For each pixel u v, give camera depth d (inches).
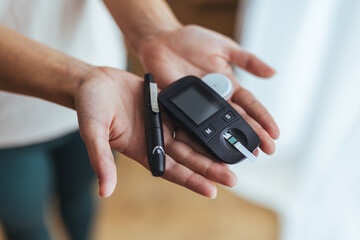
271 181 55.1
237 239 51.7
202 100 27.2
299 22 43.6
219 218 53.5
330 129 43.9
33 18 29.0
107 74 26.0
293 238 50.3
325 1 40.9
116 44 37.2
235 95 29.5
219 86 29.0
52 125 33.1
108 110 23.4
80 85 24.8
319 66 44.6
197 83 28.2
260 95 51.8
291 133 51.7
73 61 26.2
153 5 34.3
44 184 36.4
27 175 34.4
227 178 23.1
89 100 23.3
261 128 26.7
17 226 37.6
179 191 55.9
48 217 51.7
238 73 54.4
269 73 31.5
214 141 25.2
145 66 33.1
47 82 25.5
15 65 25.3
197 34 32.6
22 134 32.1
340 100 42.3
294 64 46.6
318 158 46.9
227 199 55.3
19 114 31.0
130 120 25.3
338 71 42.6
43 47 26.1
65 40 31.7
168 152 24.9
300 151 52.2
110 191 19.6
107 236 51.4
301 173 52.6
